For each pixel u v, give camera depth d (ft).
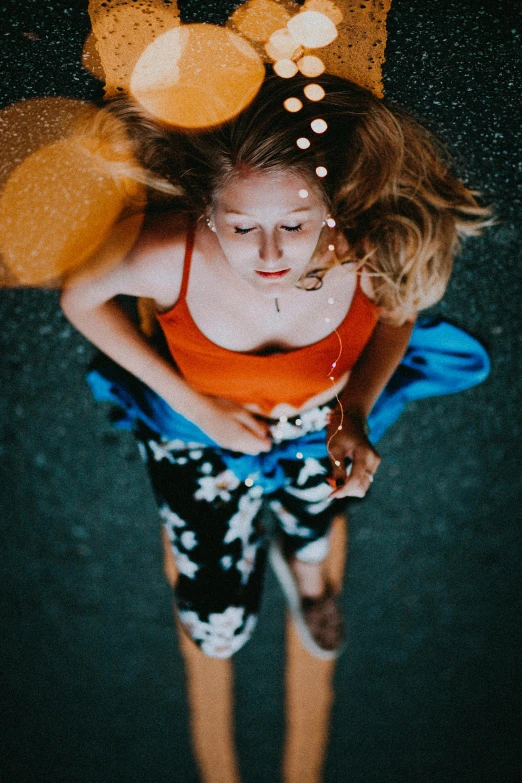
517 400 6.56
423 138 4.53
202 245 4.01
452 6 4.99
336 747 6.64
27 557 6.69
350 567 6.70
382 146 4.03
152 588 6.69
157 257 4.04
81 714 6.64
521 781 6.63
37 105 5.14
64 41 4.94
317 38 4.84
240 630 4.98
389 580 6.71
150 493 6.66
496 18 5.06
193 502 4.82
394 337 4.73
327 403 4.69
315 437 4.79
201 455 4.80
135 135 4.16
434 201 4.49
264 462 4.81
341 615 6.24
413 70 5.16
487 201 5.72
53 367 6.40
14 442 6.56
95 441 6.58
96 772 6.64
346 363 4.51
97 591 6.68
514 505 6.72
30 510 6.68
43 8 4.91
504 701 6.66
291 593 6.08
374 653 6.67
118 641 6.66
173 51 4.71
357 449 4.30
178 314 4.23
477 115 5.36
